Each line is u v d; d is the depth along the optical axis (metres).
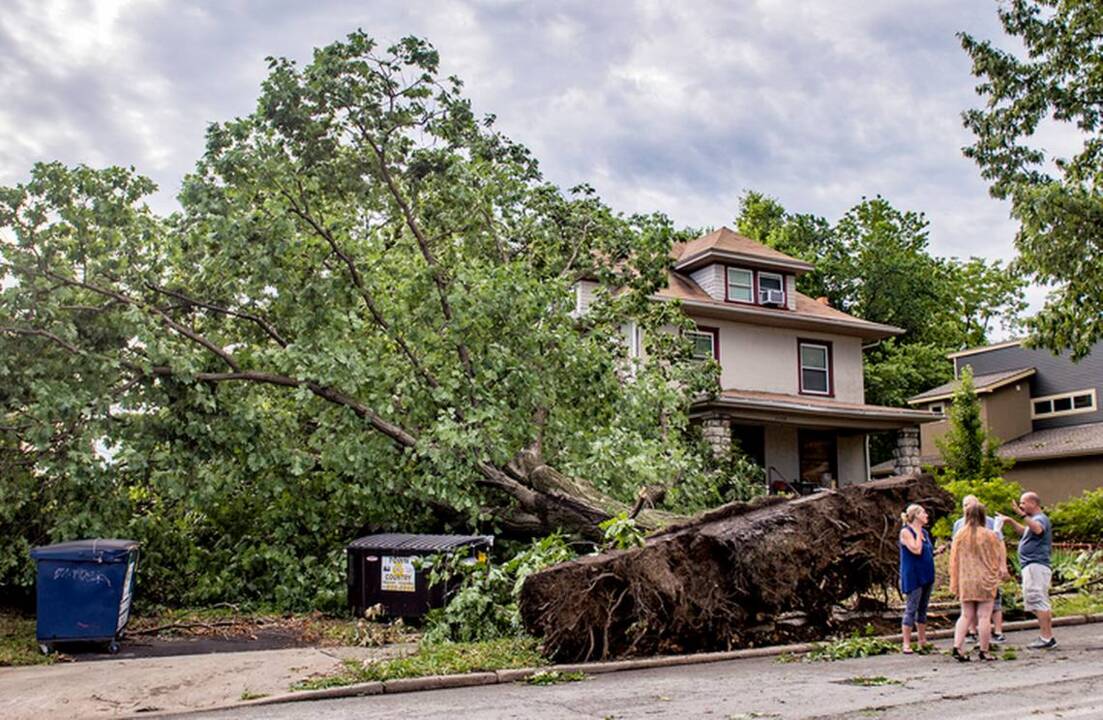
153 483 11.96
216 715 6.51
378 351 12.95
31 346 11.38
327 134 12.43
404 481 12.62
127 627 10.60
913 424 24.25
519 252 15.75
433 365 13.20
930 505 10.77
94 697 7.14
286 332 13.33
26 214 11.31
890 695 6.69
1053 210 17.73
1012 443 30.62
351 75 12.19
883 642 9.43
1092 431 28.56
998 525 9.49
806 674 7.90
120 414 11.92
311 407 13.02
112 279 12.02
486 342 13.14
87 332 11.66
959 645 8.55
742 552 9.23
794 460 24.62
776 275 26.00
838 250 41.16
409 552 10.79
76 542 9.57
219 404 12.17
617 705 6.55
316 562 12.56
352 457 11.95
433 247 14.67
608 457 12.77
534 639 9.34
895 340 40.12
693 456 16.44
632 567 8.78
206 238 12.07
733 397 21.28
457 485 12.32
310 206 12.89
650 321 16.97
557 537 10.57
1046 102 19.98
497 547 13.64
